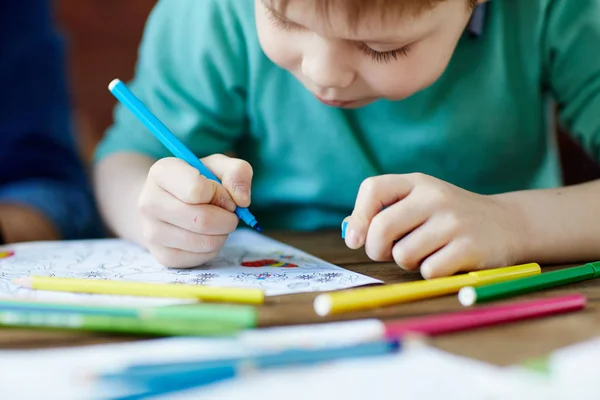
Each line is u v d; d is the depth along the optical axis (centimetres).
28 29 127
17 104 123
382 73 57
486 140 87
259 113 90
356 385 33
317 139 89
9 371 35
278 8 53
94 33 152
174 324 40
